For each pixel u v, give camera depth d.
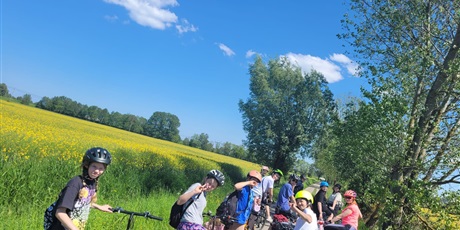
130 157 18.22
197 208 4.84
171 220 4.86
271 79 40.91
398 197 13.19
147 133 131.00
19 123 22.92
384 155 13.57
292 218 8.97
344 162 20.98
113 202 10.53
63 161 11.55
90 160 3.29
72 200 3.15
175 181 16.23
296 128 39.81
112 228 6.84
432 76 14.52
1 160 9.45
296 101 40.31
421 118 14.16
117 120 119.56
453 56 13.93
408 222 13.39
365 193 14.19
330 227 8.29
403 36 14.73
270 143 40.81
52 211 3.20
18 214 7.33
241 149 114.56
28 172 9.47
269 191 10.12
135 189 12.88
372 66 13.85
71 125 40.28
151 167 17.78
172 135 132.88
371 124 13.38
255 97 41.22
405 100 13.30
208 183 4.82
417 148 13.62
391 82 13.25
